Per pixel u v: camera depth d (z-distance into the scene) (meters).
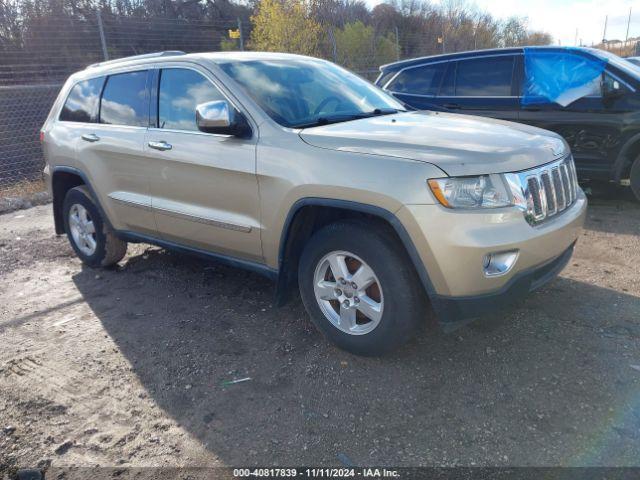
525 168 2.99
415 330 3.12
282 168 3.29
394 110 4.23
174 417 2.92
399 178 2.87
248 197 3.53
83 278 5.02
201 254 4.15
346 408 2.89
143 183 4.28
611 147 6.25
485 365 3.19
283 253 3.44
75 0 13.03
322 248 3.26
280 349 3.51
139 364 3.45
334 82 4.26
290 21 16.41
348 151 3.10
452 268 2.80
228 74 3.78
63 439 2.79
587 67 6.32
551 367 3.13
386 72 7.81
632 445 2.50
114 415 2.96
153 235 4.46
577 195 3.64
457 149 2.93
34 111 11.58
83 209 5.07
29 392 3.21
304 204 3.21
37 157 11.01
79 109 4.96
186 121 3.96
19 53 12.21
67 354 3.62
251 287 4.52
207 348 3.59
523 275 2.94
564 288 4.14
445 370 3.16
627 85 6.09
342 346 3.35
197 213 3.88
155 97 4.20
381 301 3.08
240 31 14.91
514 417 2.74
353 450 2.59
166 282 4.76
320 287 3.37
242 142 3.53
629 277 4.31
